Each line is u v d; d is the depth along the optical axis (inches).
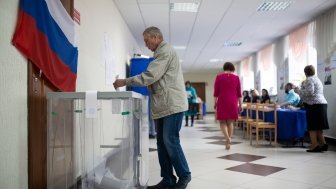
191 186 102.7
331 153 171.9
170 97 94.6
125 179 74.0
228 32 315.3
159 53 94.3
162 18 257.4
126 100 73.3
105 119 74.4
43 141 75.8
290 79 320.8
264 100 326.0
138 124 82.7
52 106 73.7
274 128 211.3
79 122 74.8
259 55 435.2
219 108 184.7
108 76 179.2
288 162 144.3
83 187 75.9
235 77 185.0
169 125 95.1
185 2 216.1
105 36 171.5
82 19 121.1
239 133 286.7
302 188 100.0
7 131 60.1
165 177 100.3
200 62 563.8
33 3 68.5
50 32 78.0
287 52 330.6
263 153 171.8
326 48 242.5
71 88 96.7
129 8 225.6
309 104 178.2
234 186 102.6
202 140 231.0
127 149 73.8
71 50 96.9
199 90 765.9
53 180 74.2
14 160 62.7
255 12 243.8
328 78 238.2
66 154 75.5
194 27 292.0
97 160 75.5
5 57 59.4
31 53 67.8
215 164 139.8
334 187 101.1
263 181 109.0
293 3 222.7
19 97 64.7
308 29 277.4
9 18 60.8
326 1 219.0
